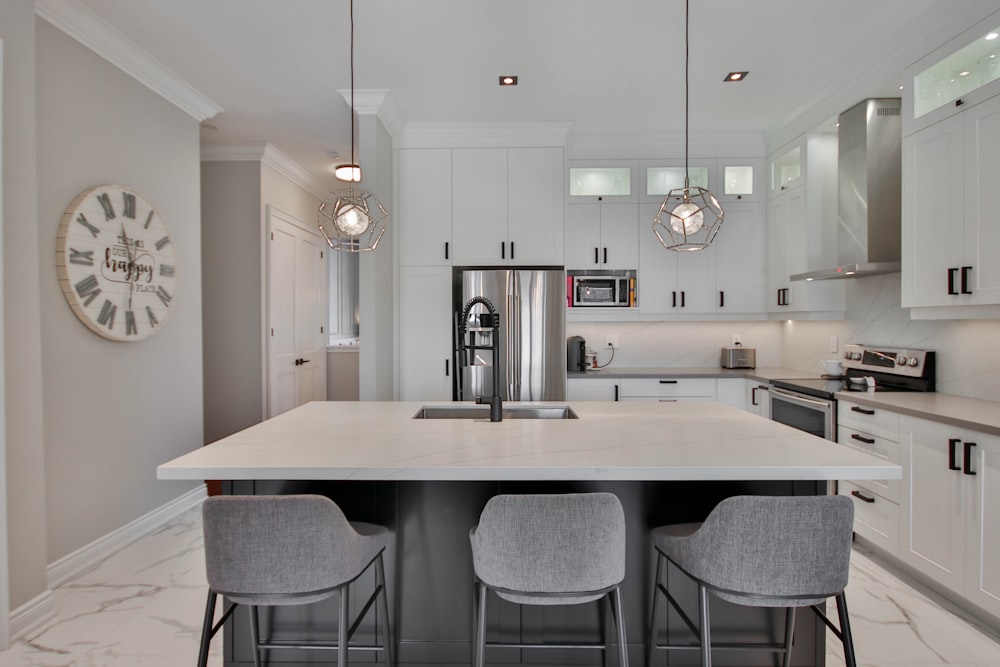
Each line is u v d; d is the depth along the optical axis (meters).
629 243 4.21
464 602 1.87
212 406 4.43
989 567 2.02
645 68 3.05
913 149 2.62
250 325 4.42
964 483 2.13
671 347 4.53
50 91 2.40
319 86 3.28
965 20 2.31
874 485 2.69
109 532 2.78
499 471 1.51
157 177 3.10
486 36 2.71
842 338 3.66
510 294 3.82
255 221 4.38
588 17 2.53
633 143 4.19
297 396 5.12
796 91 3.35
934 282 2.48
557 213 4.01
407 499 1.87
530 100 3.51
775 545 1.34
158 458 3.12
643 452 1.67
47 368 2.40
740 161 4.18
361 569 1.53
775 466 1.50
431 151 4.02
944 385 2.83
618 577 1.43
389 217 3.82
